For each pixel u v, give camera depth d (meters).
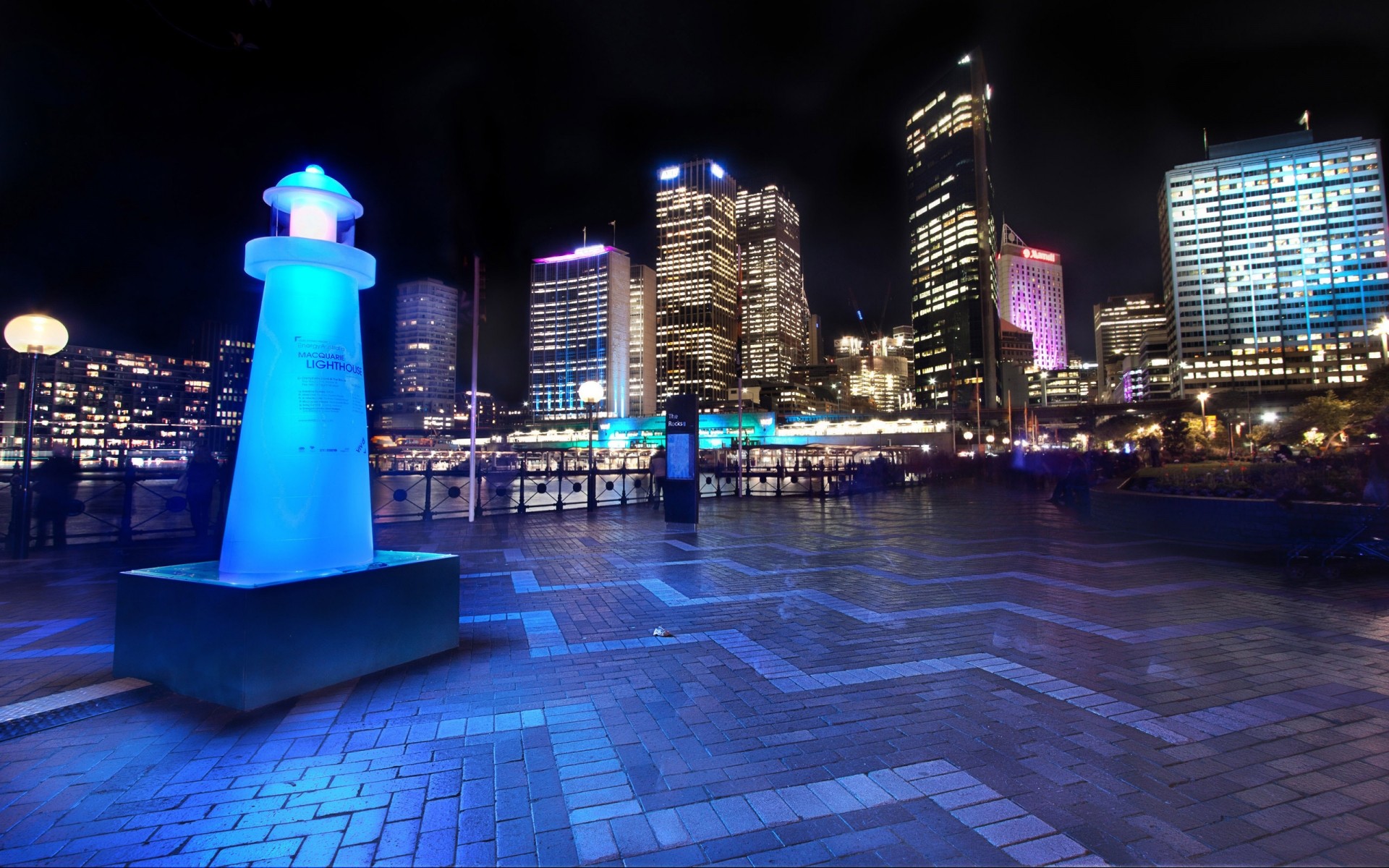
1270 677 4.44
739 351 24.55
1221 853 2.45
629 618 6.14
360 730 3.59
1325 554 8.12
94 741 3.43
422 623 4.89
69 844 2.53
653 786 2.98
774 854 2.46
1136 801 2.83
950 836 2.57
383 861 2.43
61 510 10.80
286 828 2.64
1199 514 11.59
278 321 4.44
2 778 3.05
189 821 2.69
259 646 3.87
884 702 4.02
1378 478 8.62
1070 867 2.36
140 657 4.29
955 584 7.78
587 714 3.83
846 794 2.90
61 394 97.19
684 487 14.34
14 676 4.52
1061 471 29.67
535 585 7.72
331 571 4.44
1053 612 6.35
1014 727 3.63
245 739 3.47
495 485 26.34
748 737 3.50
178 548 10.95
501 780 3.04
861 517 16.30
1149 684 4.32
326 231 4.66
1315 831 2.60
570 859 2.43
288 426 4.39
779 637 5.49
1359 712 3.82
